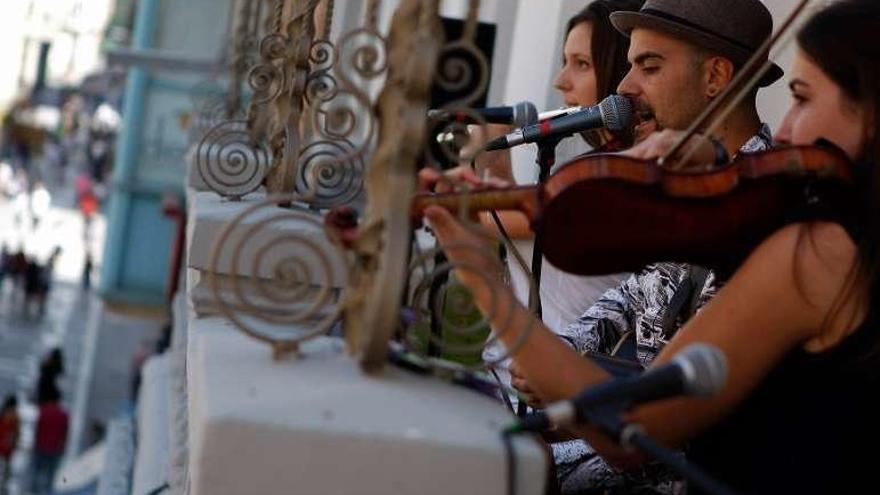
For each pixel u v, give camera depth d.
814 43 3.91
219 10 29.81
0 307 49.59
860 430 3.78
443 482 3.28
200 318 5.01
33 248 65.94
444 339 4.68
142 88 31.69
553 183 3.83
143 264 32.25
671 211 3.82
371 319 3.59
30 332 46.50
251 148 6.80
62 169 82.00
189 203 7.94
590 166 3.79
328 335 4.40
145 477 9.16
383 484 3.28
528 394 4.63
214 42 29.89
